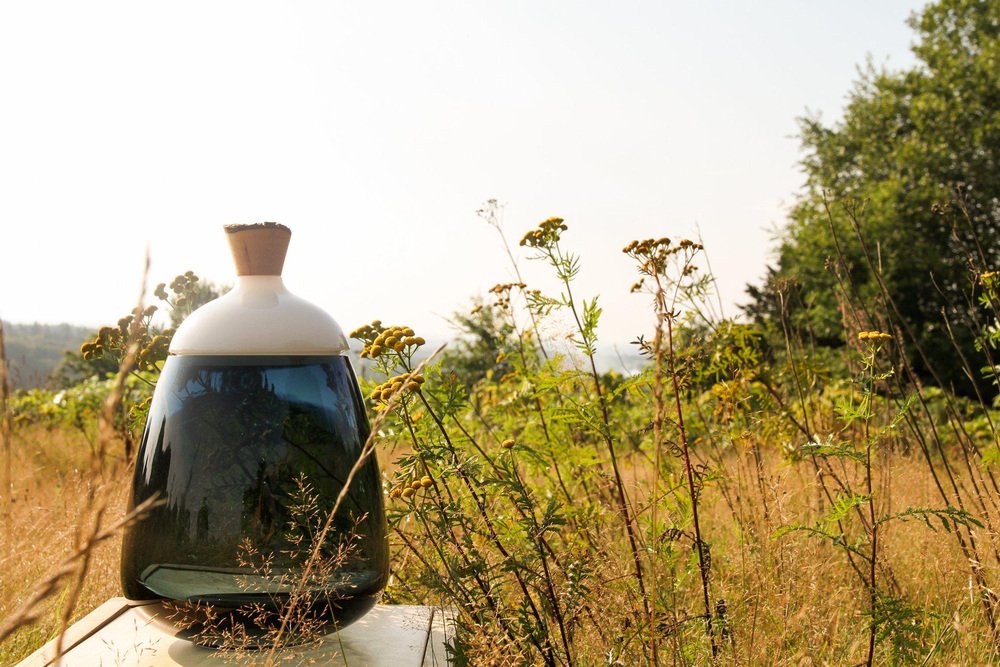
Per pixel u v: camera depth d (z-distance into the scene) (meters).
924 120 22.69
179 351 1.79
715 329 2.95
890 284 18.25
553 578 2.23
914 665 2.08
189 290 2.69
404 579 2.53
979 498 2.76
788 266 22.12
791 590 2.36
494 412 3.50
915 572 2.78
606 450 3.52
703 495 2.94
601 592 2.22
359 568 1.77
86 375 9.44
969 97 22.59
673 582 2.16
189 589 1.68
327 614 1.75
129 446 3.71
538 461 2.56
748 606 2.37
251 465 1.69
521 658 1.88
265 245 1.85
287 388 1.74
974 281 2.97
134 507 1.74
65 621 0.68
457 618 2.08
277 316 1.79
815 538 2.55
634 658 2.16
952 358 18.28
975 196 20.62
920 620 2.47
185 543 1.68
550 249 2.29
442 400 2.27
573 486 3.24
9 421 1.13
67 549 2.81
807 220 23.30
